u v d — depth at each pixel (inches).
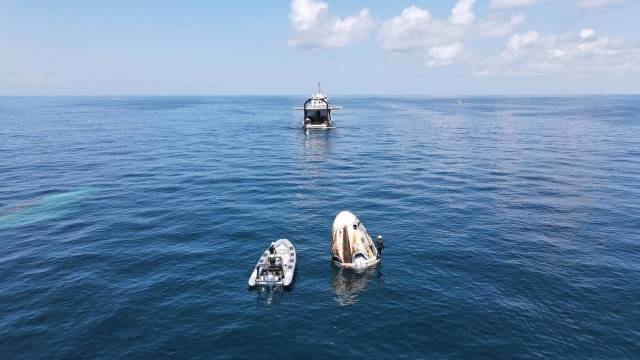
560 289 1115.3
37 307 1046.4
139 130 5132.9
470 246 1413.6
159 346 897.5
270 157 3230.8
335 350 884.0
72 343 907.4
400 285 1157.7
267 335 937.5
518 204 1887.3
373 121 6496.1
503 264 1270.9
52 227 1625.2
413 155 3287.4
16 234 1551.4
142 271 1246.9
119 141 4094.5
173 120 6712.6
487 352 866.8
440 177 2474.2
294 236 1533.0
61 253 1374.3
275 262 1199.6
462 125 5743.1
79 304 1061.1
